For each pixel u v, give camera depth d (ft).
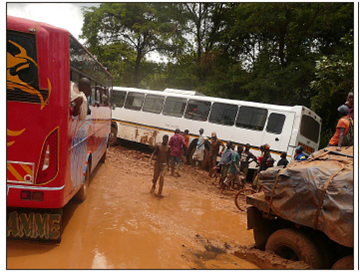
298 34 67.15
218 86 76.54
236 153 35.83
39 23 15.96
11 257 15.29
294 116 41.39
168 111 52.06
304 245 16.87
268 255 17.94
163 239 19.95
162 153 29.37
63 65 16.08
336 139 20.44
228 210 29.01
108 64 93.30
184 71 90.79
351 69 42.19
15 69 15.61
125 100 56.90
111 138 57.72
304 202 16.33
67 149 16.48
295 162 19.29
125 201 26.71
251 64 76.18
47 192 15.96
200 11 91.86
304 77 62.90
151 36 92.79
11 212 16.69
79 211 23.02
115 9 90.07
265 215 19.10
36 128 15.81
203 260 17.92
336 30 63.93
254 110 44.47
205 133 47.88
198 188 36.11
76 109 17.56
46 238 16.92
